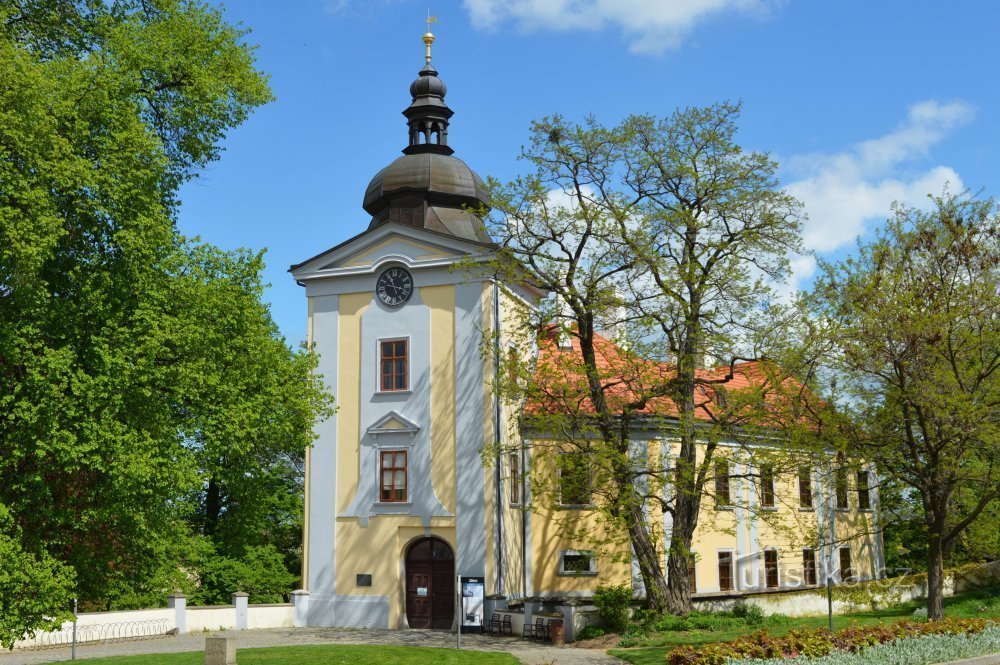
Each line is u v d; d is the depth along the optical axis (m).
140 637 32.41
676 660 19.23
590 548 37.25
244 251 28.16
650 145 31.97
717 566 40.84
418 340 38.00
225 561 42.88
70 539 23.50
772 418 30.08
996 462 27.58
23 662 25.73
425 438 37.16
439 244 38.28
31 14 24.14
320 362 39.31
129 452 21.81
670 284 30.36
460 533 35.84
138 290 23.42
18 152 20.22
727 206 31.42
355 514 37.59
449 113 42.62
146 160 23.02
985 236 27.25
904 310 26.59
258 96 26.91
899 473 28.48
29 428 20.78
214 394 26.28
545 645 30.09
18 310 21.45
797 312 29.88
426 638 32.59
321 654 26.50
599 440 34.84
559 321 34.31
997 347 26.73
